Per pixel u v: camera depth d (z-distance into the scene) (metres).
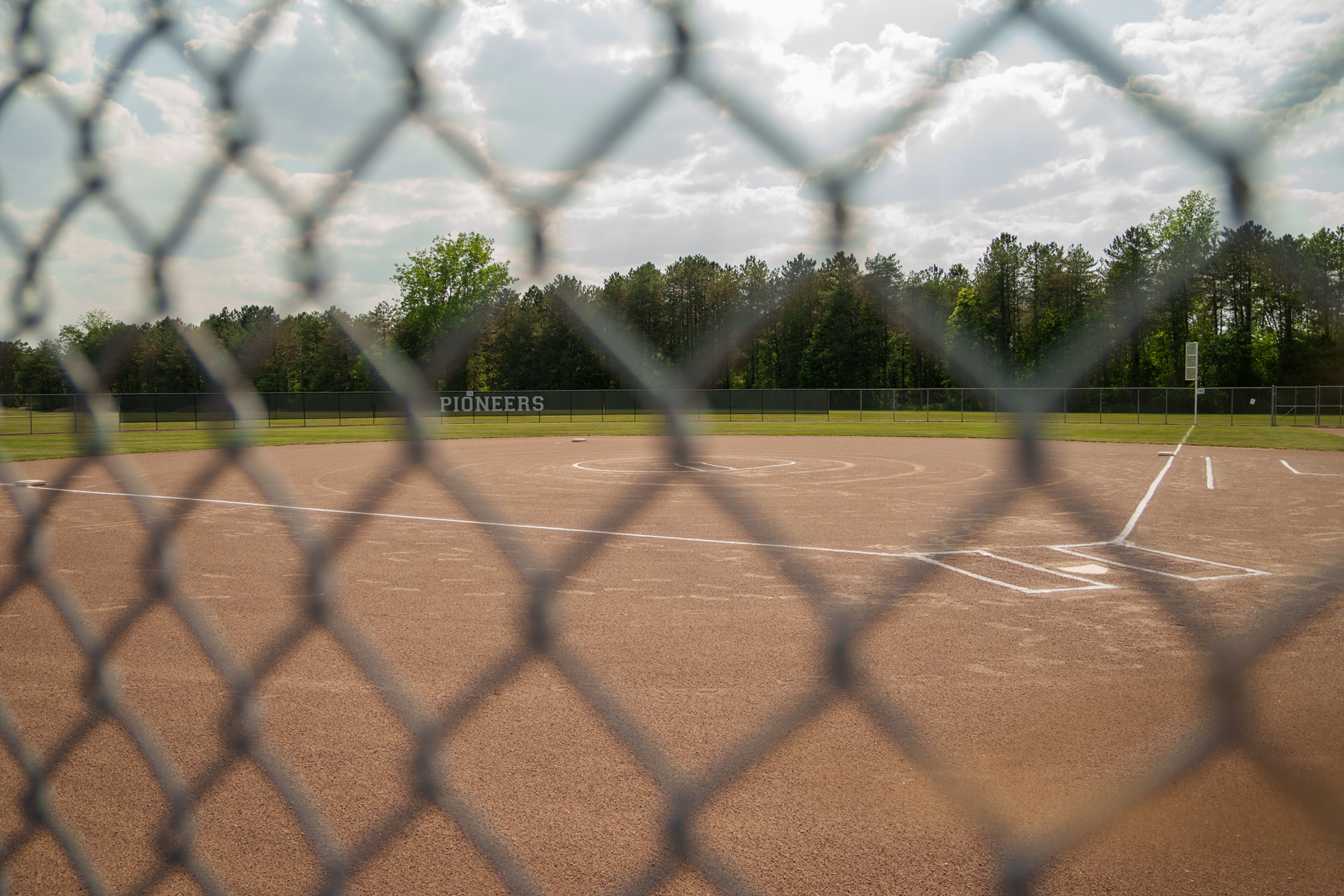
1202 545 9.55
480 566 8.50
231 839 3.29
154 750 2.01
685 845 1.91
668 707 4.66
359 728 4.34
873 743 4.16
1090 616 6.47
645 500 1.96
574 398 39.94
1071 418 39.50
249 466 1.75
